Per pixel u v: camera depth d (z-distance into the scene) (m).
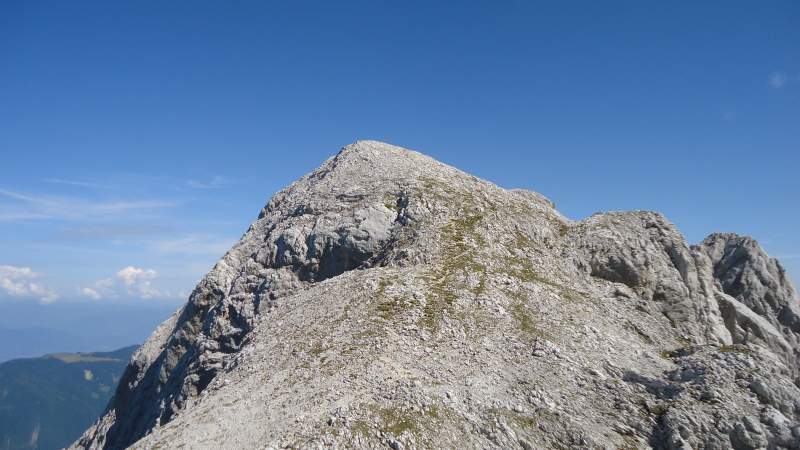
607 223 73.69
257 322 58.78
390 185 77.44
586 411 40.47
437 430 35.69
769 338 66.44
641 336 55.34
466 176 86.00
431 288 54.94
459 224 67.25
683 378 44.84
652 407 41.47
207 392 46.50
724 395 41.47
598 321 54.88
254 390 42.03
